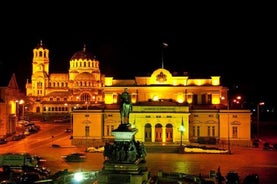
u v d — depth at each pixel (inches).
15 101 5585.6
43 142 4712.1
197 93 5007.4
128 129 1994.3
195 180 2336.4
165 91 5014.8
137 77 5073.8
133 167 1935.3
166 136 4515.3
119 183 1923.0
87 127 4677.7
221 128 4635.8
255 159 3540.8
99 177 1948.8
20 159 2847.0
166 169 2965.1
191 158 3609.7
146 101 4758.9
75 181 2304.4
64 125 6530.5
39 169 2711.6
